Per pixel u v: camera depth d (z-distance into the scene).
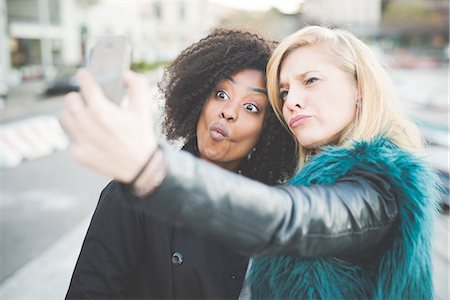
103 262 1.08
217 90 1.13
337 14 51.62
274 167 1.21
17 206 5.30
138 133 0.59
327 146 0.92
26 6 25.52
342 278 0.88
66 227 4.59
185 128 1.19
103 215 1.10
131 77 0.61
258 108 1.12
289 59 0.98
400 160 0.85
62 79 17.39
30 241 4.18
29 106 14.49
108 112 0.57
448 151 4.13
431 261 0.95
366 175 0.82
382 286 0.87
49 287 3.22
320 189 0.75
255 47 1.14
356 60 0.93
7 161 7.41
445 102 8.74
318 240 0.70
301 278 0.90
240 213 0.64
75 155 0.58
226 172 0.67
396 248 0.86
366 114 0.93
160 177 0.61
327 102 0.92
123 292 1.10
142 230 1.09
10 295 3.09
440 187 1.00
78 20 28.62
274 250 0.68
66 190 5.98
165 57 22.89
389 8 59.47
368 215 0.76
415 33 59.59
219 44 1.14
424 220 0.87
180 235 1.07
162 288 1.08
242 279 1.09
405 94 9.78
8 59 21.98
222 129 1.11
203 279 1.06
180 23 34.91
